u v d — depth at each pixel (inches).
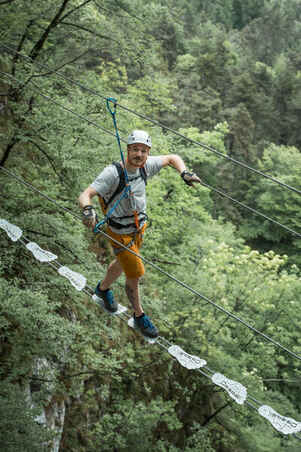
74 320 379.2
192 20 2632.9
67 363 386.9
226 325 591.8
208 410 593.6
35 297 260.8
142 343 524.1
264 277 618.5
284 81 2030.0
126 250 138.7
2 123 390.9
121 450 431.8
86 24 426.3
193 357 148.9
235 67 2042.3
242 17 3725.4
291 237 1363.2
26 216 317.1
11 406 247.4
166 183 697.6
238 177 1488.7
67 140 338.6
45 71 383.2
